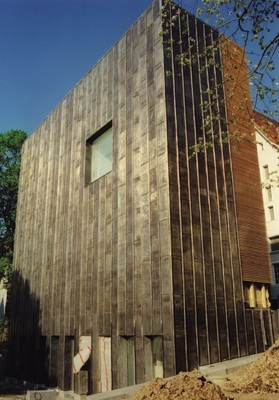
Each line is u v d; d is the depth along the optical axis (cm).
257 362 1224
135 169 1973
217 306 1698
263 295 1952
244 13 840
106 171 2305
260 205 2109
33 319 2731
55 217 2741
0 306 5041
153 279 1681
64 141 2861
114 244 2002
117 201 2059
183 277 1625
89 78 2678
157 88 1942
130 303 1786
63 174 2766
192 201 1789
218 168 1969
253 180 2123
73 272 2348
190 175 1827
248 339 1756
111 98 2348
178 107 1905
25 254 3128
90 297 2122
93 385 1948
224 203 1927
